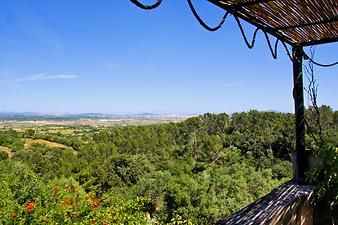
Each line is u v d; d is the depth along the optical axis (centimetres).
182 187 2175
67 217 446
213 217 2025
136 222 489
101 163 3503
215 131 4450
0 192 667
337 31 234
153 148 4422
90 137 5938
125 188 2886
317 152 259
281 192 228
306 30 228
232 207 2061
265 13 177
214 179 2256
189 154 3800
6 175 989
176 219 571
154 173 2456
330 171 234
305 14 185
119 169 3123
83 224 435
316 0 164
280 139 3050
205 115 4838
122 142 4522
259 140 3250
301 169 269
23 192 695
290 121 3184
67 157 3778
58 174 3155
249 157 3231
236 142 3634
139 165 3189
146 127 5209
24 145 4441
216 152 3553
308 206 234
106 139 4775
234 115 4428
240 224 149
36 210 454
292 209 199
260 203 192
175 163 3459
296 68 277
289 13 182
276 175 2777
